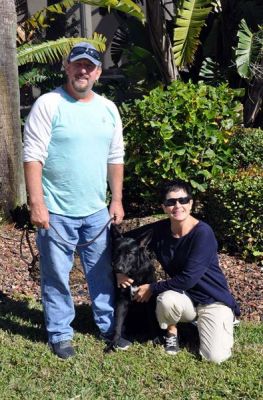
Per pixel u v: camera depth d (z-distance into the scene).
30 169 4.31
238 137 8.19
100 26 13.72
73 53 4.21
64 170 4.39
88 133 4.38
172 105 7.27
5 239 7.36
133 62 10.62
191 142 7.25
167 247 4.68
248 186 6.58
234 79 10.70
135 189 7.94
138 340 4.91
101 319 4.79
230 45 10.79
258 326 5.14
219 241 6.98
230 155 7.47
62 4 10.76
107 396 4.06
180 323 5.07
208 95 7.52
